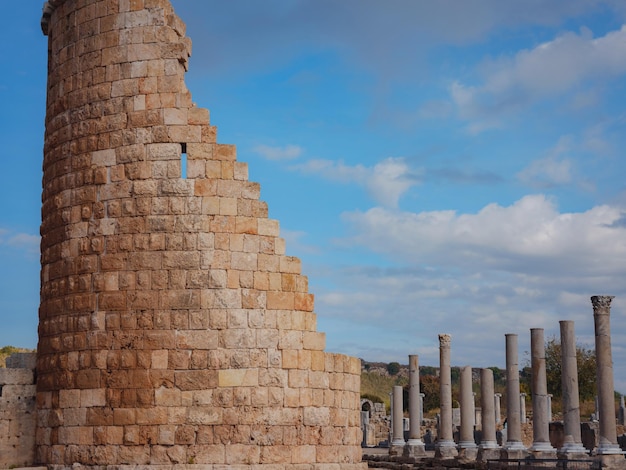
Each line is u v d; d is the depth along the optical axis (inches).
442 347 1879.9
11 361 1056.8
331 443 959.6
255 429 903.7
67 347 949.8
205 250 925.2
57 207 997.8
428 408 3946.9
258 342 920.9
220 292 918.4
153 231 932.0
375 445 3011.8
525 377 4175.7
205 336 909.2
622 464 1302.9
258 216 947.3
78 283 952.9
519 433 1606.8
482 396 1734.7
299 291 956.6
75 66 1006.4
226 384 903.1
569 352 1429.6
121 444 898.7
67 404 936.9
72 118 998.4
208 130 951.0
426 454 2073.1
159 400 898.7
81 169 977.5
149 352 908.6
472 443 1766.7
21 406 1001.5
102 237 947.3
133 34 975.6
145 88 962.7
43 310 1009.5
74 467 916.0
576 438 1400.1
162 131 949.8
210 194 938.7
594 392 3412.9
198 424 893.8
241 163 951.6
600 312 1353.3
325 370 966.4
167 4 990.4
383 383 5083.7
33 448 992.9
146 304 919.0
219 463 888.9
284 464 912.3
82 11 1009.5
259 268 937.5
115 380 911.7
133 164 949.8
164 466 886.4
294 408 928.9
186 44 984.3
